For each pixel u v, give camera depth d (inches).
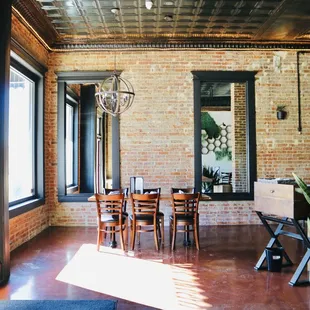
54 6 198.2
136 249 190.1
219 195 256.7
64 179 256.2
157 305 117.7
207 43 253.8
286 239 212.8
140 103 256.1
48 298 123.5
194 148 255.8
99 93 204.8
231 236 221.1
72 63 257.1
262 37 251.1
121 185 255.1
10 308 114.7
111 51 256.2
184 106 256.5
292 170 259.0
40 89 241.8
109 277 145.5
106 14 211.5
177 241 208.8
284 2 195.0
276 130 259.3
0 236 143.2
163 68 256.4
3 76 147.5
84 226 253.0
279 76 259.4
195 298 123.6
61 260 169.3
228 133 460.1
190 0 193.3
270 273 150.6
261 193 153.2
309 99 260.7
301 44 257.6
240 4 198.4
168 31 241.8
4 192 146.5
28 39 211.2
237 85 324.5
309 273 142.5
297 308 115.0
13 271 153.1
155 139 256.2
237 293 128.2
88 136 314.7
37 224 229.5
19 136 214.5
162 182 255.6
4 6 147.4
